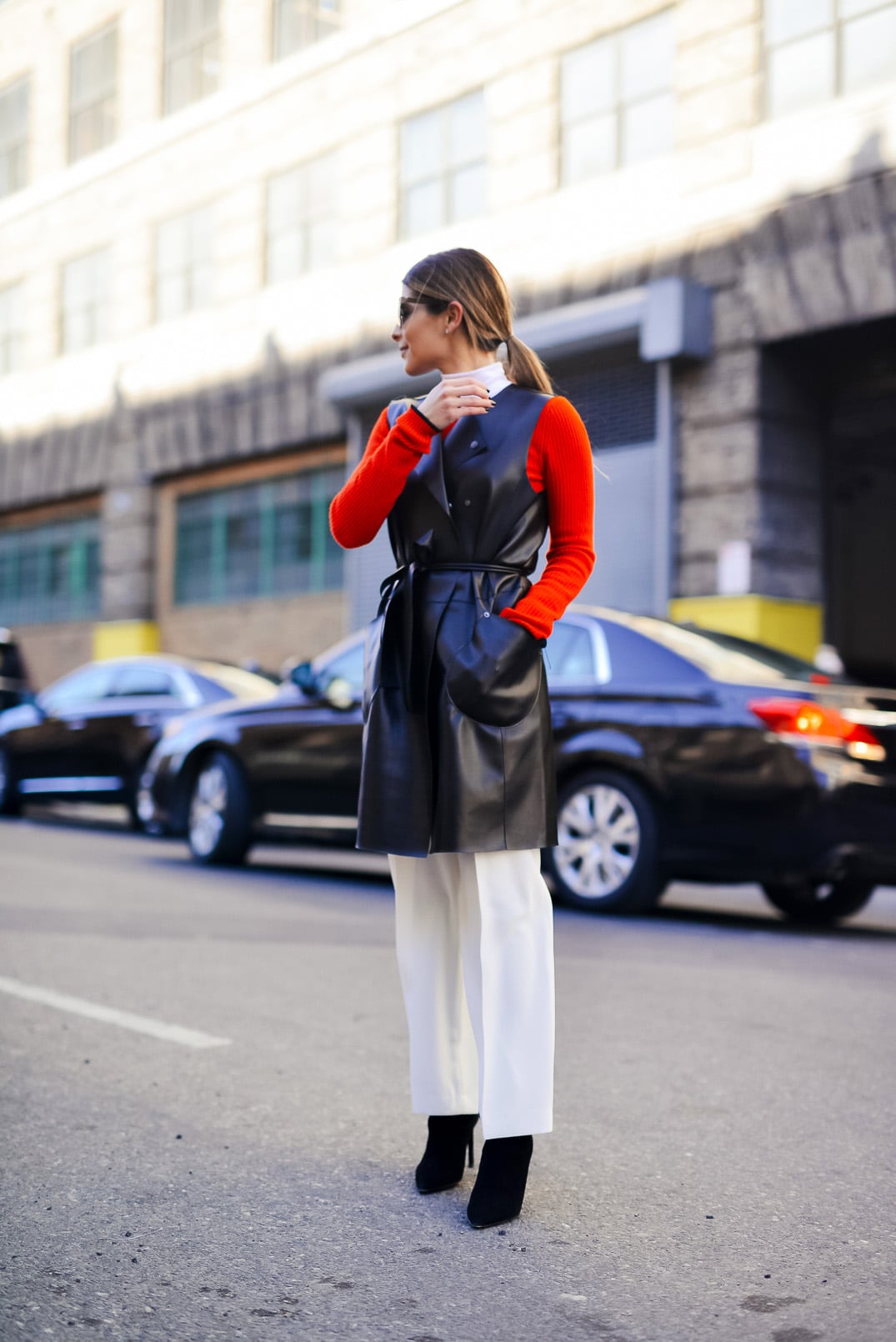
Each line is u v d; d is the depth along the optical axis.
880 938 6.05
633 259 14.08
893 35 12.23
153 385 20.62
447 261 2.47
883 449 16.28
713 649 6.47
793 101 12.92
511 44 15.53
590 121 14.73
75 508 22.78
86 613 22.58
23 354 23.64
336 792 7.33
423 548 2.40
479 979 2.38
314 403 17.92
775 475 13.11
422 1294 2.03
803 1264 2.17
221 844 7.85
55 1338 1.84
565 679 6.65
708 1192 2.53
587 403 14.33
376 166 17.17
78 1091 3.17
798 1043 3.78
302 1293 2.02
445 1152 2.51
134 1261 2.14
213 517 20.09
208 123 19.77
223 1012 4.05
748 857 5.97
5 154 24.38
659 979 4.72
